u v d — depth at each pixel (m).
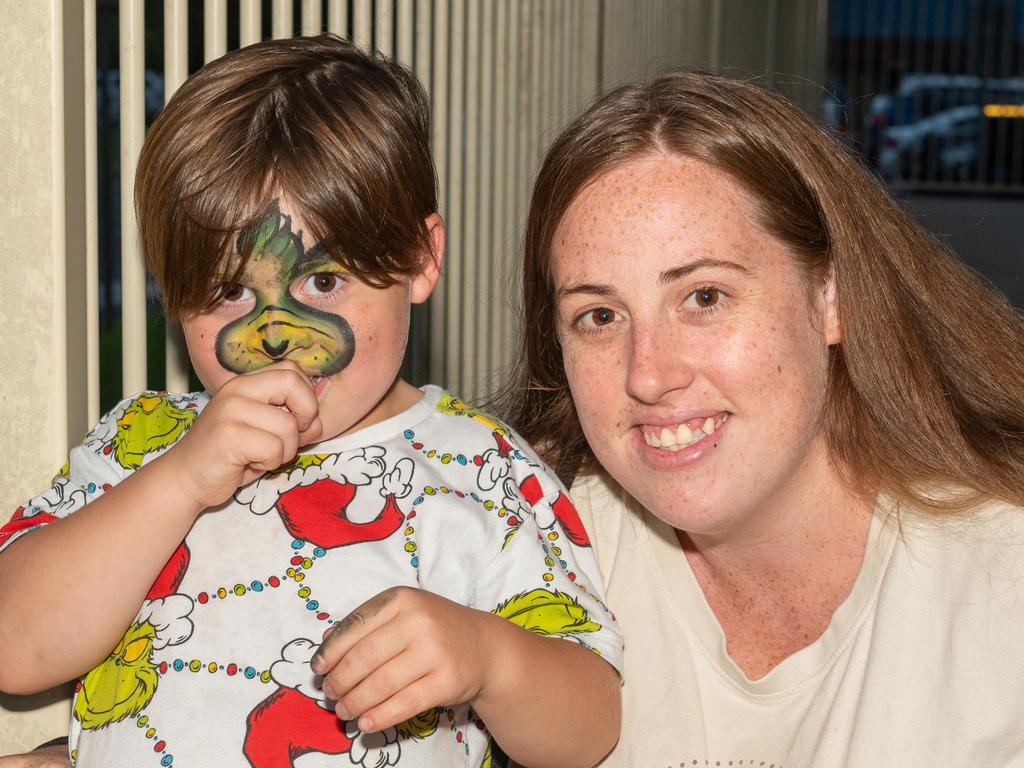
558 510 1.61
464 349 2.97
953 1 17.31
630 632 1.63
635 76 5.02
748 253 1.40
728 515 1.44
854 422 1.55
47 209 1.47
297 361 1.42
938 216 14.56
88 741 1.39
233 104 1.46
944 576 1.48
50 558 1.35
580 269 1.44
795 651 1.60
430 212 1.57
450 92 2.84
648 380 1.39
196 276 1.41
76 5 1.48
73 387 1.52
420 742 1.41
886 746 1.44
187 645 1.38
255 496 1.47
